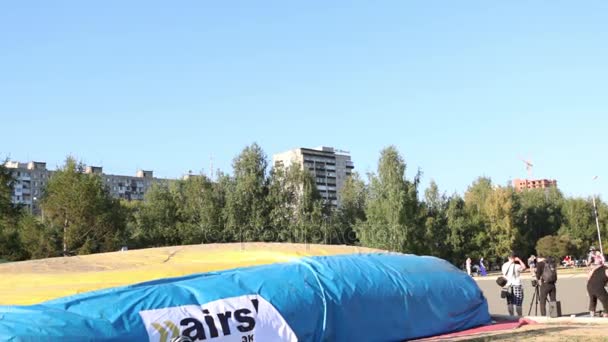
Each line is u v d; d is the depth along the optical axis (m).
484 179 88.31
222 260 12.37
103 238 39.25
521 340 11.61
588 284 15.88
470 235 72.56
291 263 11.48
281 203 59.03
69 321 7.79
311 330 10.14
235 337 9.01
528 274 52.06
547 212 87.44
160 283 9.62
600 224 84.88
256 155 60.00
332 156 158.88
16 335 7.25
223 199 59.38
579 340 11.56
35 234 36.53
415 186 60.97
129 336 8.02
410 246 58.62
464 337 12.02
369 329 11.11
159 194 57.91
